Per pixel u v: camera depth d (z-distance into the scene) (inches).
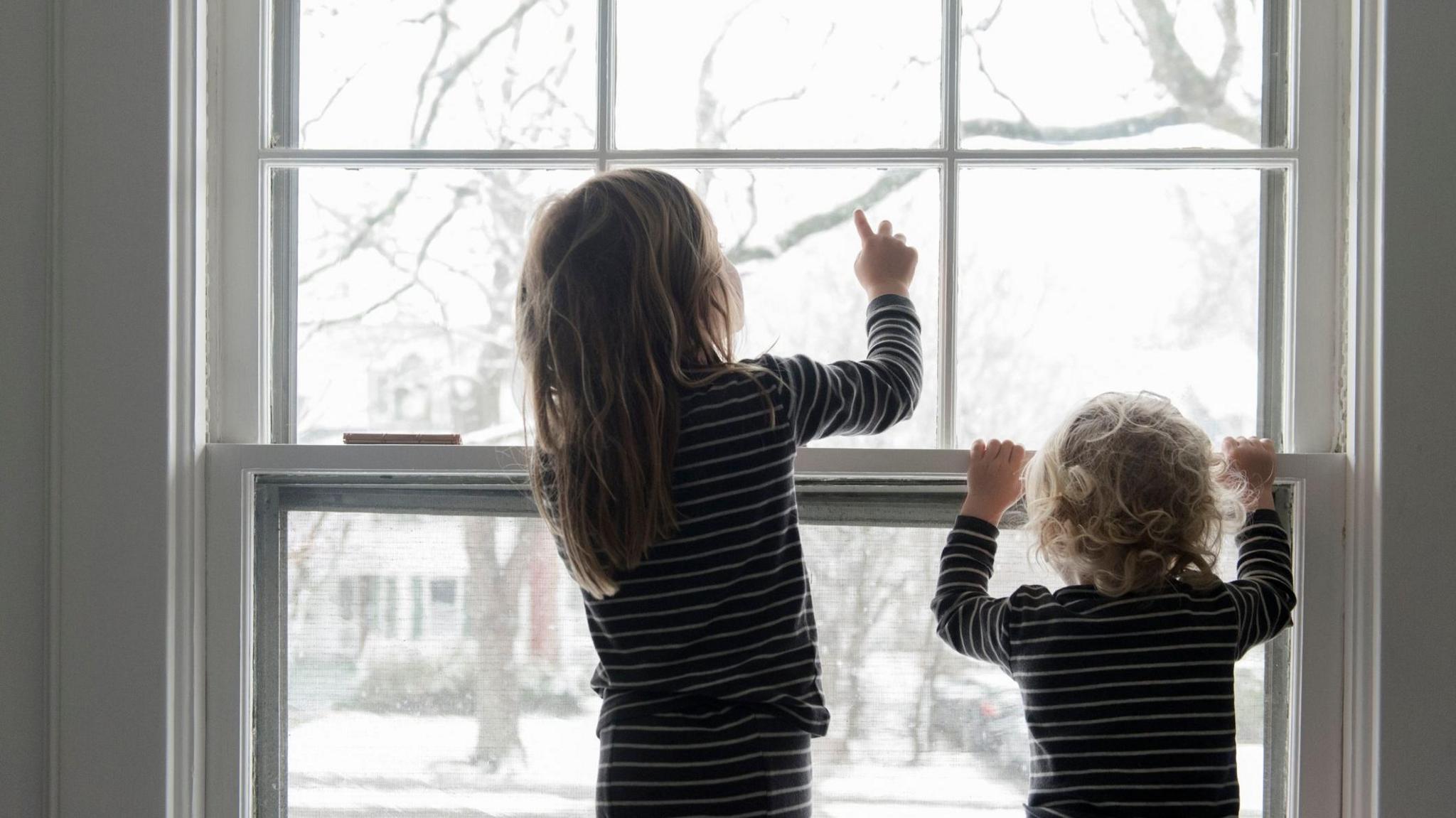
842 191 48.1
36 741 44.8
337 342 49.1
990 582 46.8
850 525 47.1
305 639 48.3
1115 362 48.0
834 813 47.6
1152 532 40.1
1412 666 43.3
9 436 44.5
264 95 48.3
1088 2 47.9
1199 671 39.8
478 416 48.8
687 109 48.3
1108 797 39.2
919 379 41.4
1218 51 47.7
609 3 48.3
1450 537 43.1
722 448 38.4
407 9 48.8
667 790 37.4
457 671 48.1
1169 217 47.9
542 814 48.1
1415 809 43.4
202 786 46.8
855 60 48.0
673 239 39.8
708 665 38.3
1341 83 46.3
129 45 44.5
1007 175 47.9
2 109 44.4
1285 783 46.9
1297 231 46.8
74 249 44.5
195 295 45.9
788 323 48.3
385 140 48.9
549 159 48.1
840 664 47.3
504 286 48.7
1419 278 43.2
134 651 44.5
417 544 47.9
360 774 48.4
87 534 44.5
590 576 38.7
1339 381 46.5
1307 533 45.6
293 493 47.9
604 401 38.0
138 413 44.6
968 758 47.3
